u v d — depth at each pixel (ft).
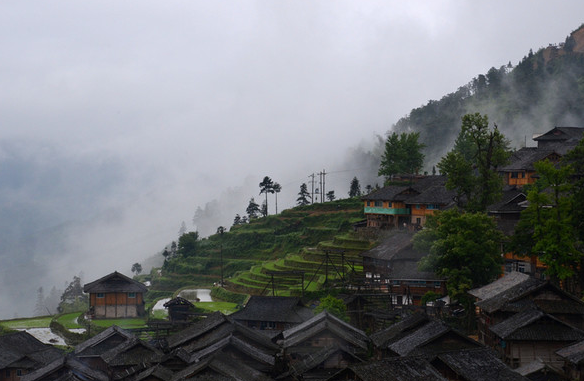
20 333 287.07
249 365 230.27
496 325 223.30
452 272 270.26
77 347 280.10
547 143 458.91
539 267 292.81
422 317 240.53
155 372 213.46
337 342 240.53
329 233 517.96
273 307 298.97
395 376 173.17
